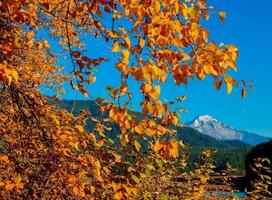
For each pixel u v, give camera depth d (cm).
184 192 829
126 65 403
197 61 414
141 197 705
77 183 594
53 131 636
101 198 616
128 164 600
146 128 459
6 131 689
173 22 413
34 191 636
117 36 458
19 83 680
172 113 464
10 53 527
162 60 442
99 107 478
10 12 503
